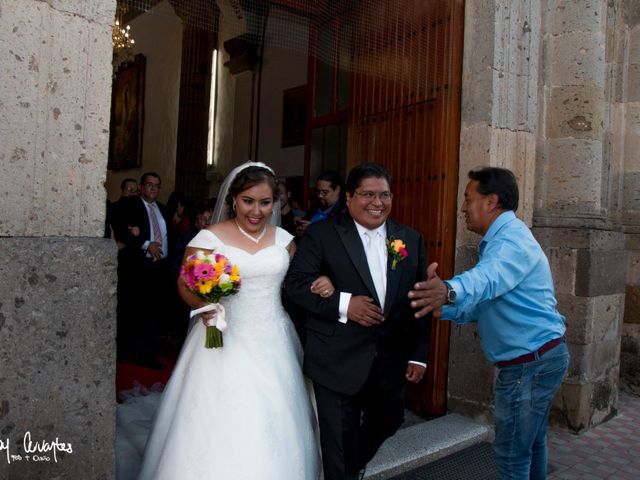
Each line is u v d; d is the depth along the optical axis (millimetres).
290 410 2682
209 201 6500
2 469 2062
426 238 4723
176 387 2826
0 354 2041
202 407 2578
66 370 2186
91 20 2266
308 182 6152
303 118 9969
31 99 2133
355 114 5434
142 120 14469
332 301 2621
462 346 4566
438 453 3871
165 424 2783
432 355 4719
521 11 4613
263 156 10969
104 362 2275
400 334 2850
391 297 2752
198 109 12156
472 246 4449
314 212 5414
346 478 2678
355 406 2756
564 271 4734
